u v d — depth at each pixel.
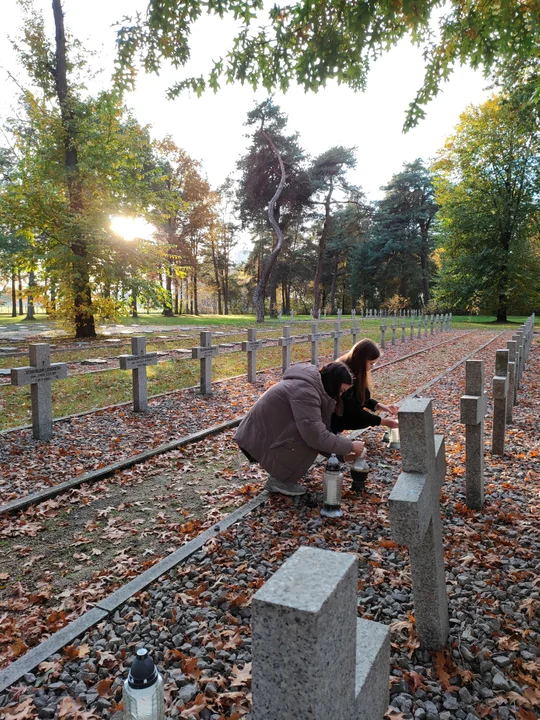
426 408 2.37
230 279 73.06
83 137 18.97
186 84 4.52
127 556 3.93
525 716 2.31
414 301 61.66
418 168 58.78
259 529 4.23
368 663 1.57
